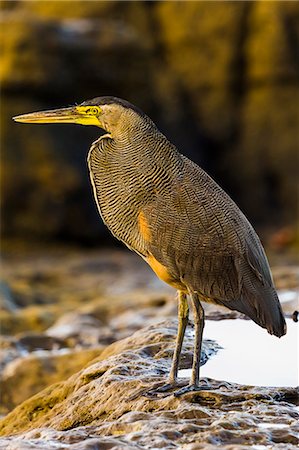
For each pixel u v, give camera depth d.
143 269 25.08
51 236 28.91
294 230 30.05
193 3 32.16
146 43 31.42
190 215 7.49
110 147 7.69
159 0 32.53
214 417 7.06
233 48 31.81
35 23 29.44
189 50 32.09
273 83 31.64
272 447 6.48
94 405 8.13
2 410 11.91
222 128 31.92
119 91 30.66
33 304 20.59
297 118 31.45
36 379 12.03
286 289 13.70
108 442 6.48
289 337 9.70
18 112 29.02
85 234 29.16
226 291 7.55
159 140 7.64
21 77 28.94
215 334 9.86
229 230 7.54
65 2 32.47
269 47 31.53
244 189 31.86
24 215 28.80
